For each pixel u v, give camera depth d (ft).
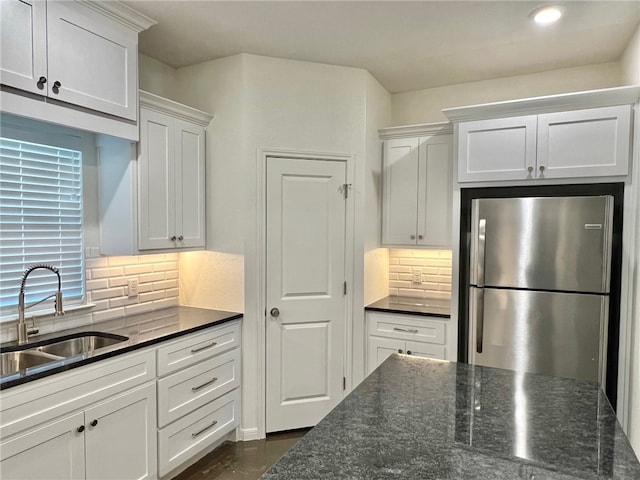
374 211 10.93
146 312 9.46
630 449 3.54
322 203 10.05
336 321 10.25
